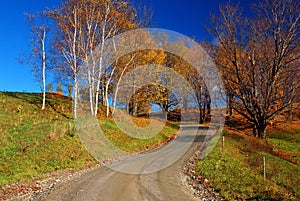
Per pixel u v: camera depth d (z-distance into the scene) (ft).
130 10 99.04
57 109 104.01
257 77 101.09
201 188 34.83
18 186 35.22
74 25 91.40
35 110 96.07
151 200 28.27
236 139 83.46
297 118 130.62
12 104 96.99
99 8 94.43
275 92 99.04
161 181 37.76
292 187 45.98
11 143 53.21
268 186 38.55
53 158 50.85
